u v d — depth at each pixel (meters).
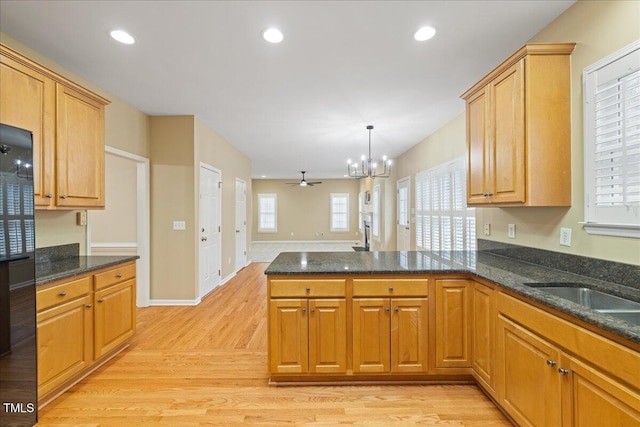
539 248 2.23
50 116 2.18
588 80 1.78
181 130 4.02
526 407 1.59
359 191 11.77
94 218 4.17
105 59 2.55
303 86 3.09
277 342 2.16
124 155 3.53
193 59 2.55
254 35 2.21
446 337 2.19
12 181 1.63
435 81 2.97
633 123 1.54
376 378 2.25
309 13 1.96
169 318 3.61
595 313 1.21
